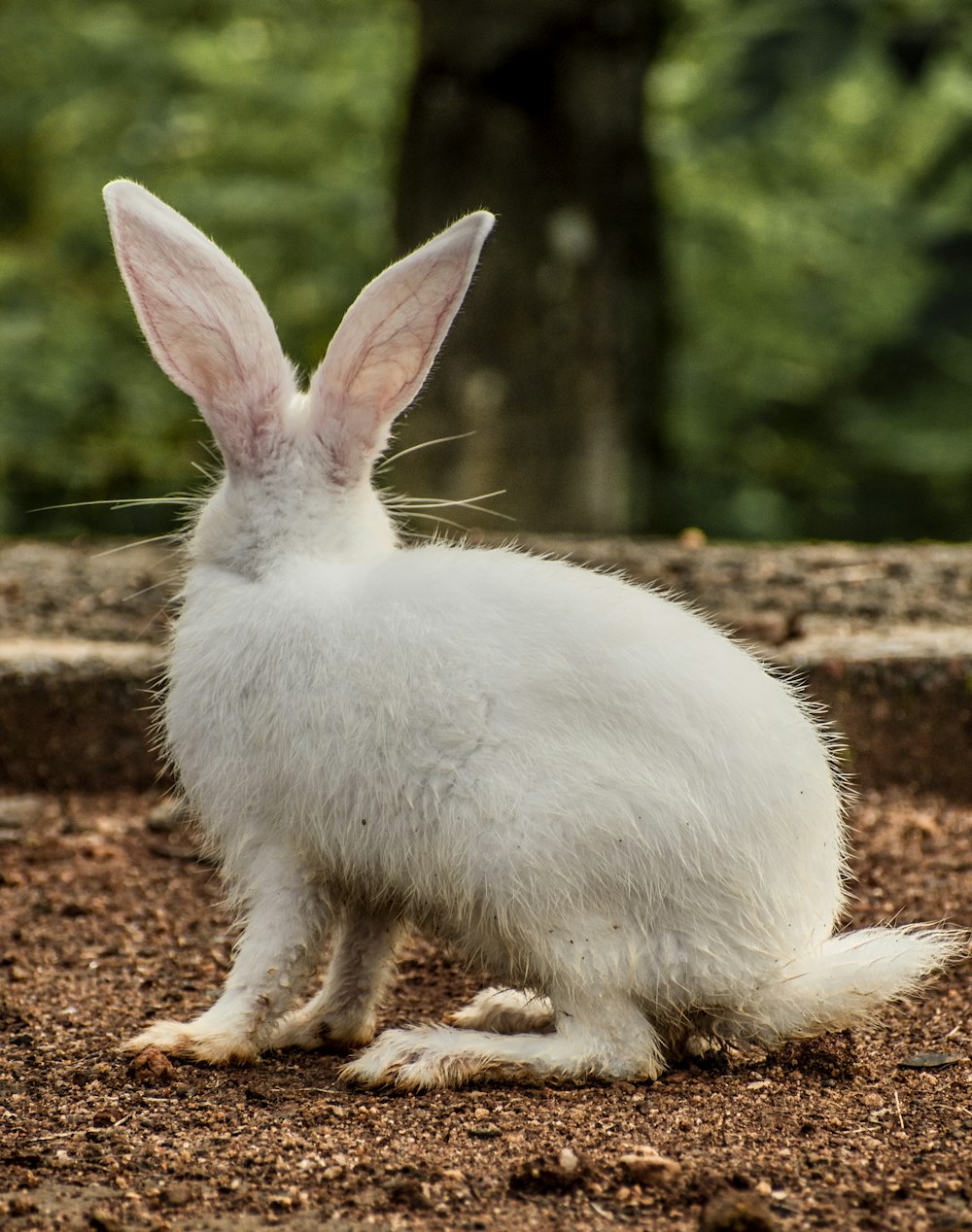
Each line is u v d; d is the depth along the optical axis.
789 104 15.05
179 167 20.95
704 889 5.46
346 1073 5.62
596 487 15.91
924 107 22.08
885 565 11.16
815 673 9.06
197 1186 4.71
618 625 5.54
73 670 9.43
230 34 22.00
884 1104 5.37
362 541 6.10
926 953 5.75
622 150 16.11
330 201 20.14
